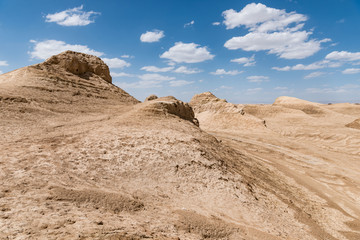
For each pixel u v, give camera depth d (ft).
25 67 80.79
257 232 27.81
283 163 90.94
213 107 209.15
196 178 40.34
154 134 52.08
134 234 17.43
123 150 42.55
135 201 26.58
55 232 15.05
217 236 24.63
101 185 29.96
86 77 94.68
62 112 60.29
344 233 39.47
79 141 42.68
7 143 36.55
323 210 48.47
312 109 321.11
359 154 122.52
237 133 163.53
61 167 31.78
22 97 59.67
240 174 49.47
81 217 18.63
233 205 34.96
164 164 41.34
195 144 51.72
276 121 246.27
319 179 76.59
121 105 81.15
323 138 170.50
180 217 25.73
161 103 71.97
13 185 23.21
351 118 270.87
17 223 15.44
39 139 40.65
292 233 32.27
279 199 44.93
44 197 21.74
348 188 70.64
